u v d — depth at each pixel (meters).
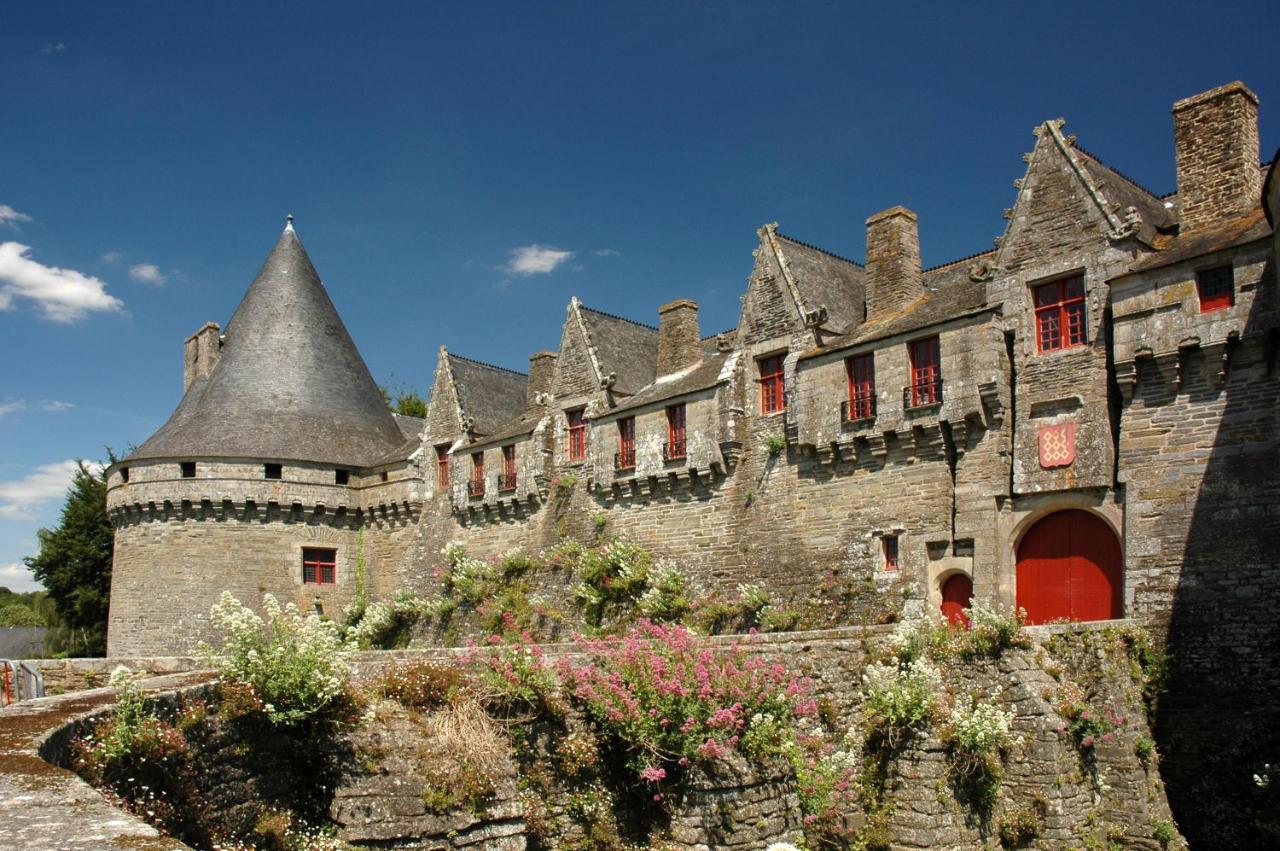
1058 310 20.31
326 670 12.18
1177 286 18.12
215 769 10.99
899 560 21.88
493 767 12.53
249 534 35.34
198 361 41.50
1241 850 15.30
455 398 35.28
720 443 25.88
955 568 20.95
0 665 14.89
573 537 30.08
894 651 15.32
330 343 40.50
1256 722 16.14
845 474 23.28
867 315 25.20
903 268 24.48
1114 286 18.92
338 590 36.84
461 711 13.05
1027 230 20.88
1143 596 17.88
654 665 14.06
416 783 12.01
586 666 14.33
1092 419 19.28
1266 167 20.05
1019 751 14.51
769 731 13.74
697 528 26.55
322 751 12.03
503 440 32.59
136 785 9.62
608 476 29.03
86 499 47.69
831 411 23.41
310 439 37.06
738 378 26.03
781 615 23.41
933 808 13.62
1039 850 14.09
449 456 34.75
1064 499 19.48
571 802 13.24
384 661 15.22
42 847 5.02
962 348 21.08
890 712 14.28
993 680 15.08
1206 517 17.42
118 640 35.25
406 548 35.97
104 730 9.62
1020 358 20.55
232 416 36.88
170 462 35.12
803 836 13.58
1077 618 19.28
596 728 13.85
